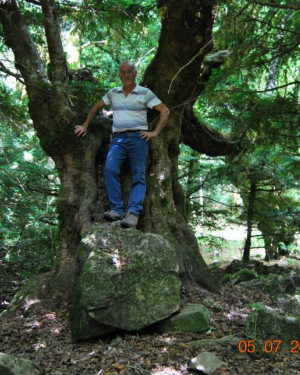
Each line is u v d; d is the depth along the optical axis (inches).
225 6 209.3
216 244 431.2
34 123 237.0
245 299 221.0
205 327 173.2
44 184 365.1
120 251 175.0
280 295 229.3
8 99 304.3
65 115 227.0
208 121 382.0
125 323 165.2
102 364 148.9
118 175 207.5
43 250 345.1
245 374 143.4
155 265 173.5
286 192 457.4
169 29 220.5
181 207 260.5
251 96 244.1
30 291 207.8
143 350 157.5
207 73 286.8
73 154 230.7
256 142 284.2
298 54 231.1
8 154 317.7
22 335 175.9
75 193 226.2
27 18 310.0
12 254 333.4
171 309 171.5
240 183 407.5
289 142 266.5
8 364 133.3
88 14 302.0
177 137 248.5
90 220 214.5
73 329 170.7
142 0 291.7
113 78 459.5
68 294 205.0
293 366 151.0
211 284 227.5
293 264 408.8
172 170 255.3
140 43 434.3
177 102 240.7
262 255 555.8
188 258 231.5
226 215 425.1
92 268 168.7
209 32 221.5
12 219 331.0
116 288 166.7
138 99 201.5
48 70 279.3
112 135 219.1
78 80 271.6
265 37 211.0
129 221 191.6
